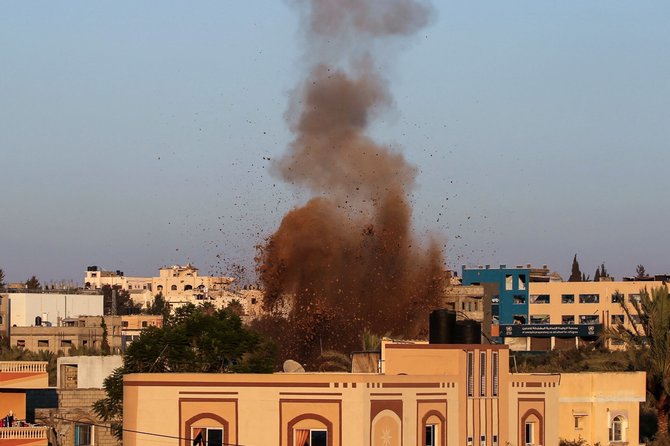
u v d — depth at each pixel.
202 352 135.12
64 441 123.62
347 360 166.88
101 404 128.12
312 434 93.88
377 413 94.62
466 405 102.00
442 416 99.56
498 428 104.50
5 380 115.50
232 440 94.88
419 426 97.75
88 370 142.62
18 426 114.94
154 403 96.00
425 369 102.06
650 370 144.75
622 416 123.19
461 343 106.12
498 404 104.62
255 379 94.94
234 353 135.62
